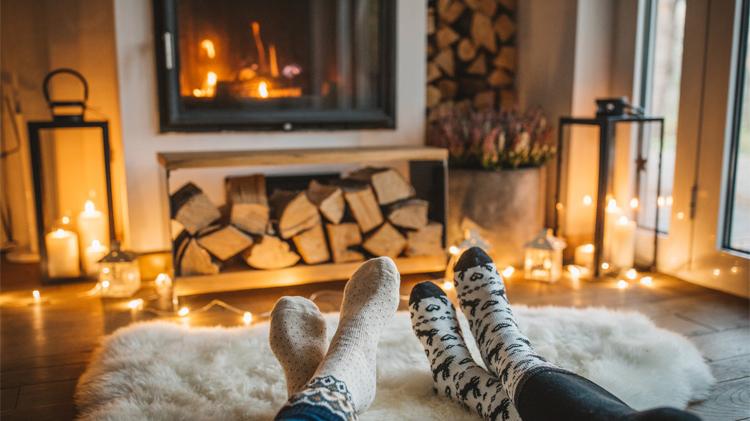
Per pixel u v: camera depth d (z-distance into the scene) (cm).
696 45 221
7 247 271
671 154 240
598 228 231
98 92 248
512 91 293
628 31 249
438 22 285
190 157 204
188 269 207
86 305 209
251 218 211
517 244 246
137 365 154
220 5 233
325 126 246
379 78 251
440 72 288
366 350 128
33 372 161
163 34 224
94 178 255
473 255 156
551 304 208
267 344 166
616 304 208
